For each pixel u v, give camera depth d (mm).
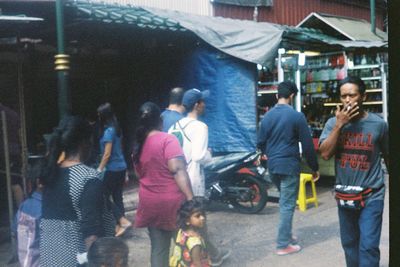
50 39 8008
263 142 5551
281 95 5496
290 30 9492
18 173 6203
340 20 12594
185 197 3850
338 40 10930
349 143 3926
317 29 12453
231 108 8703
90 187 2875
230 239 6328
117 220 6184
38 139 8539
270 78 10141
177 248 3646
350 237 4074
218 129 8812
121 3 9711
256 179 7578
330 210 7676
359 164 3887
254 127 8531
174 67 9266
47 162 2943
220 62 8734
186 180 3850
